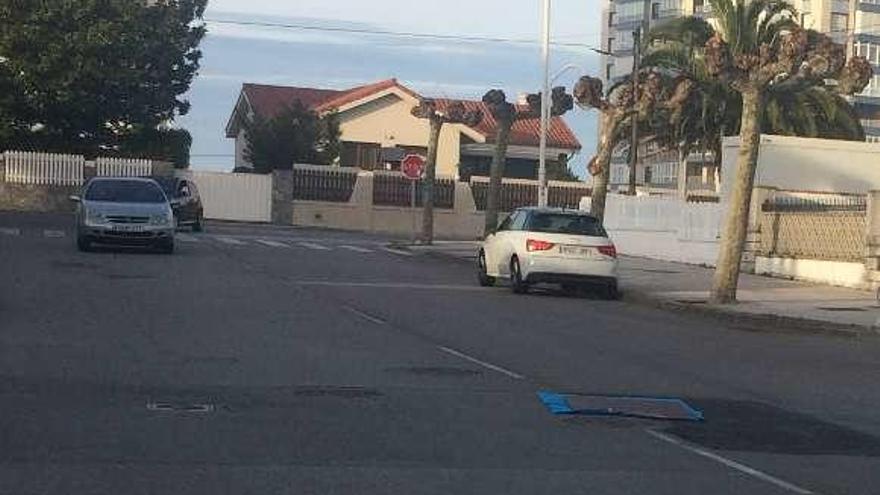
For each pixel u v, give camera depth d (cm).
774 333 1825
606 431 960
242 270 2361
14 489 707
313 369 1202
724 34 4253
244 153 6188
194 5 4644
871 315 1977
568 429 962
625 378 1252
